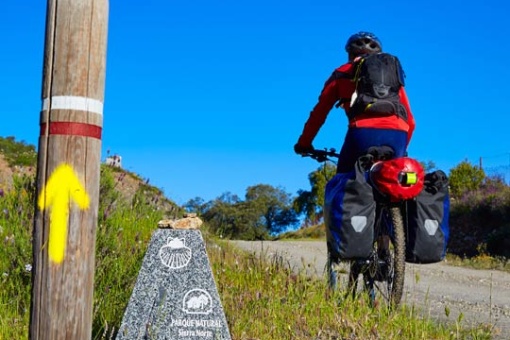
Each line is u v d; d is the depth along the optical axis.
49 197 3.32
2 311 4.77
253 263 6.76
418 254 5.50
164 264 4.16
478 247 21.75
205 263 4.16
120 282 5.29
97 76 3.40
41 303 3.30
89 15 3.38
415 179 5.35
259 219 47.91
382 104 5.60
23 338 4.32
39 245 3.33
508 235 22.16
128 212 7.79
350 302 5.50
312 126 6.15
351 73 5.84
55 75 3.36
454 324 5.86
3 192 6.88
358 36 6.07
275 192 68.06
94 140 3.39
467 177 31.03
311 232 36.81
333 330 5.12
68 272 3.30
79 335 3.32
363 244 5.36
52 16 3.39
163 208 8.95
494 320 6.88
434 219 5.51
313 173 55.22
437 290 9.75
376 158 5.65
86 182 3.36
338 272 5.97
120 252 5.84
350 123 5.77
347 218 5.36
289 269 6.48
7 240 5.71
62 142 3.33
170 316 4.10
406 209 5.55
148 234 7.10
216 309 4.12
